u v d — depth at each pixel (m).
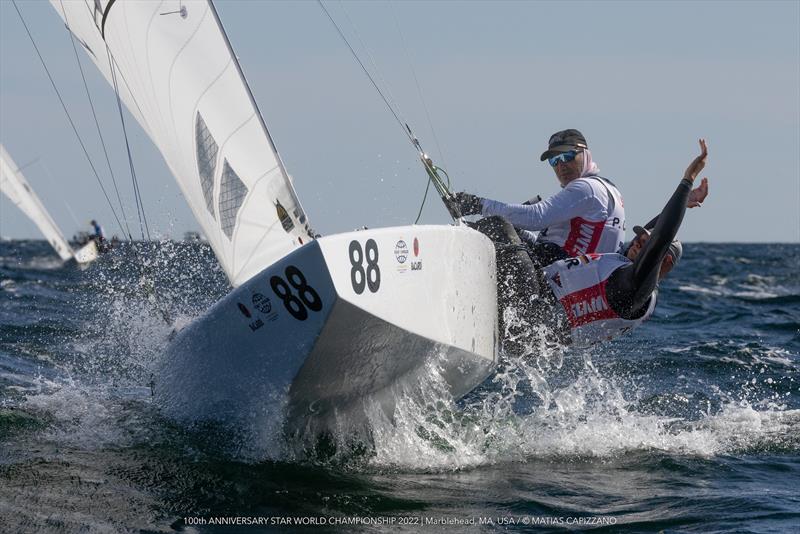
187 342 13.65
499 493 12.25
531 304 16.23
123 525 10.59
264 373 12.72
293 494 11.92
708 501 11.95
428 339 13.38
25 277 54.97
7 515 10.80
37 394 17.06
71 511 11.01
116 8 16.75
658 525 11.00
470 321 14.78
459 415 16.58
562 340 16.47
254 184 16.91
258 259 17.12
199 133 17.03
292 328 12.19
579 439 15.19
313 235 16.92
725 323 33.19
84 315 29.17
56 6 17.61
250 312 12.55
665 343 26.55
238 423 13.49
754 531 10.73
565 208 16.53
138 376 18.14
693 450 14.62
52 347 22.55
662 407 17.86
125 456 13.34
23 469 12.59
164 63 16.91
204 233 17.73
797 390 19.72
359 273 12.08
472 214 16.86
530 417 16.56
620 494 12.29
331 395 13.12
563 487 12.59
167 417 14.59
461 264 14.43
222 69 16.64
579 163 17.23
